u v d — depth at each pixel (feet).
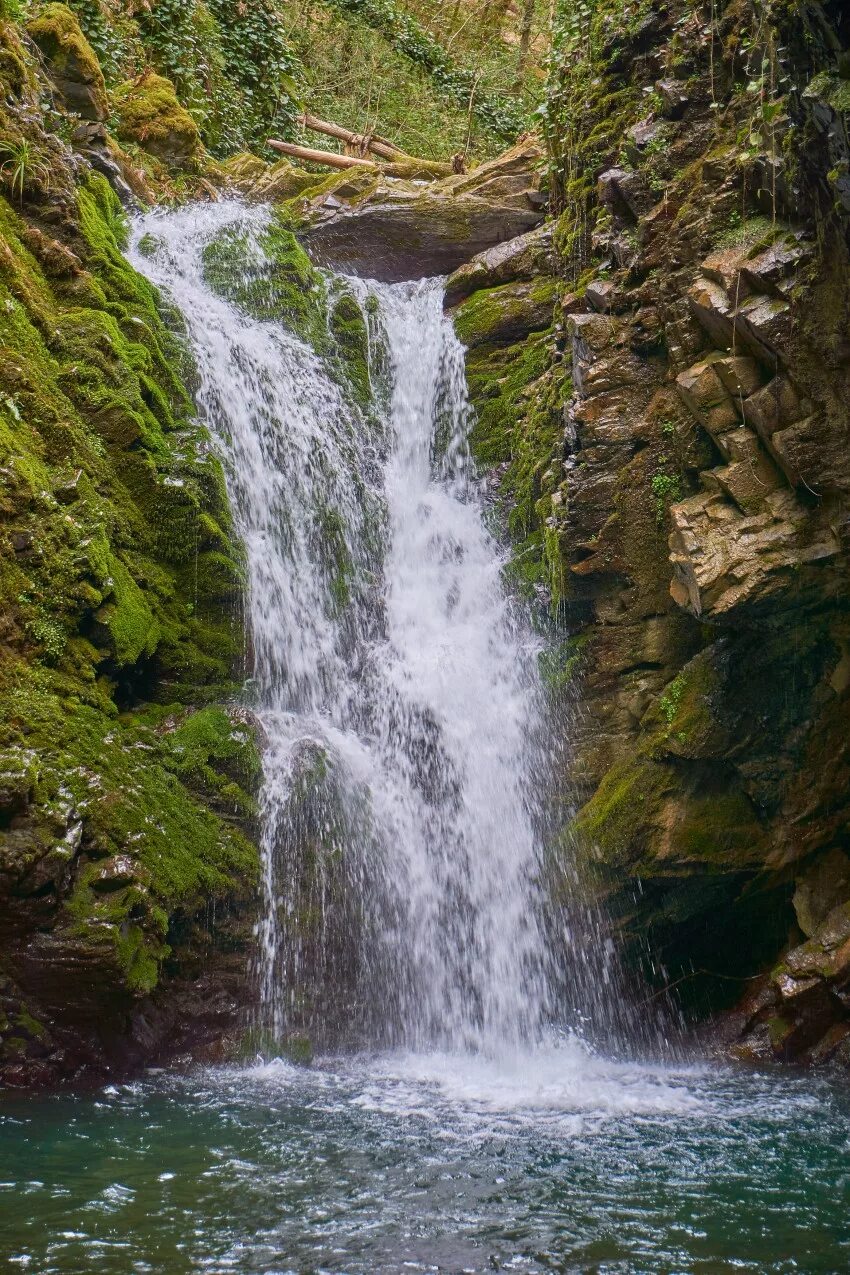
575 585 28.14
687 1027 26.86
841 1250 14.58
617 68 31.81
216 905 24.62
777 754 25.90
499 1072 23.91
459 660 30.94
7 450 24.82
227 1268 13.76
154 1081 22.16
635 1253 14.42
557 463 30.76
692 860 25.89
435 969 27.43
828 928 25.29
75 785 22.44
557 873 26.81
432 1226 15.17
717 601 23.59
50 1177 16.63
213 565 28.94
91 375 28.45
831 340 22.26
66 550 24.91
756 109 24.45
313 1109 20.54
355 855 26.94
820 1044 24.70
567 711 28.45
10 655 23.35
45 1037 21.65
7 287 27.94
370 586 33.55
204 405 32.53
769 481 23.93
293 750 27.35
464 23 79.05
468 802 29.01
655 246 27.73
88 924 21.35
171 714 26.99
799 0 18.30
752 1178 17.19
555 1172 17.31
